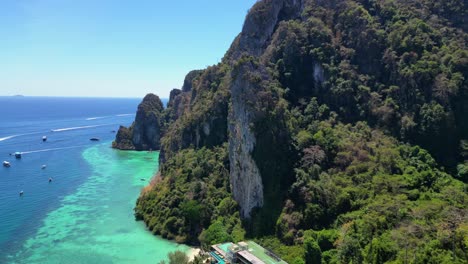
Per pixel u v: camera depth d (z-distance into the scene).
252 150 88.62
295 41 114.62
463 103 92.88
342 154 88.06
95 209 111.88
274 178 86.31
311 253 65.31
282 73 112.44
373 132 96.94
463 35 107.94
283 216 78.75
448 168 87.12
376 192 77.94
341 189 80.19
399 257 57.19
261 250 71.94
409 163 86.25
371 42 110.69
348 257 62.31
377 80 107.00
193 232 90.88
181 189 104.56
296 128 96.38
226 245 77.12
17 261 78.50
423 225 63.41
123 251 83.50
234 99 97.00
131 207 114.12
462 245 56.00
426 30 107.38
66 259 79.38
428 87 95.94
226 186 101.44
